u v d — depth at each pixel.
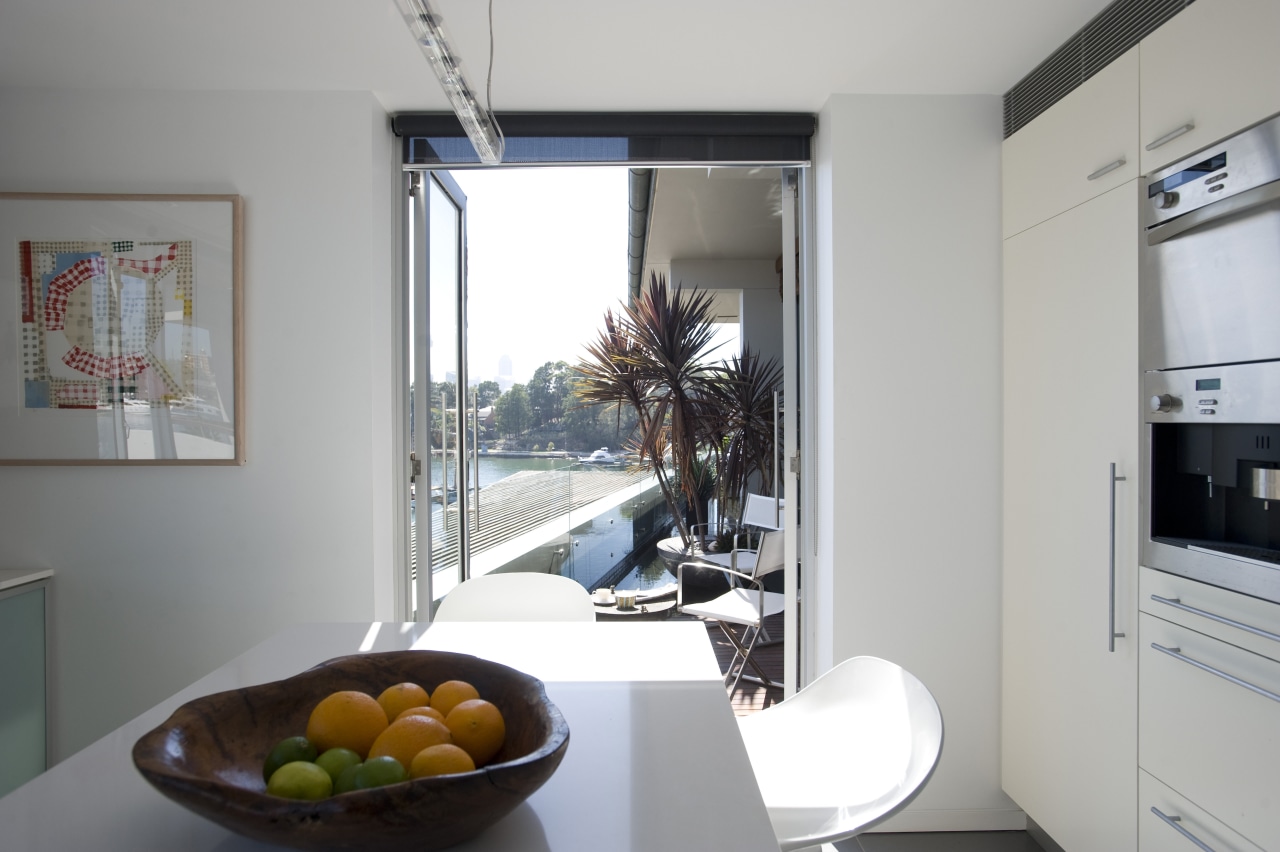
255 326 2.71
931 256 2.77
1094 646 2.21
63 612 2.70
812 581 3.00
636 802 1.01
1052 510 2.42
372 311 2.73
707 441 4.22
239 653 2.71
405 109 2.88
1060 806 2.37
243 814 0.76
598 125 2.90
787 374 3.07
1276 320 1.60
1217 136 1.74
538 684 1.08
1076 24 2.29
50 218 2.67
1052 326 2.42
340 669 1.16
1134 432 2.04
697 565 3.74
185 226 2.68
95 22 2.28
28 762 2.62
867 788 1.48
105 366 2.67
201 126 2.71
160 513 2.71
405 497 2.98
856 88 2.72
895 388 2.76
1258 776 1.63
